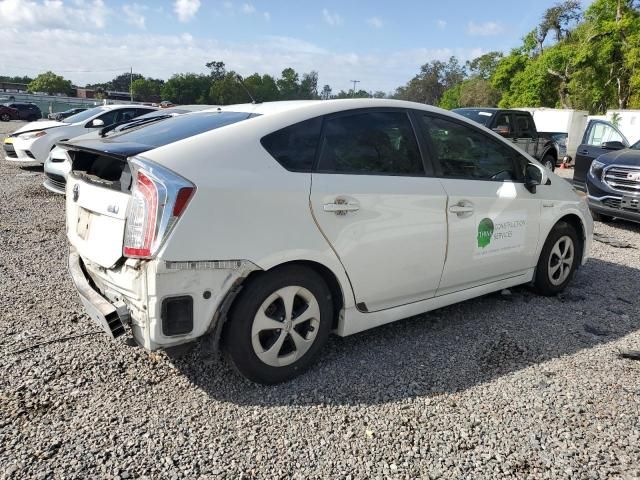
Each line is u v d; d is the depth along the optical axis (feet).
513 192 13.29
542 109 76.84
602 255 20.66
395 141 11.21
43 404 9.06
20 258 17.24
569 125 72.18
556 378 10.57
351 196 10.06
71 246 11.37
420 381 10.30
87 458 7.76
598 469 7.93
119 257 8.72
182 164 8.59
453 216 11.78
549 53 129.29
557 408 9.50
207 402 9.34
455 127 12.50
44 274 15.75
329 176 9.94
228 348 9.27
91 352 10.94
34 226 21.74
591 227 16.16
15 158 36.91
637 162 24.93
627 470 7.92
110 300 9.37
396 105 11.53
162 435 8.38
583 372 10.85
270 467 7.75
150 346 8.50
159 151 8.77
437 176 11.72
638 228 26.58
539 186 14.29
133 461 7.75
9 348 10.97
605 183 26.00
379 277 10.71
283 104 10.99
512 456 8.17
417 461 8.00
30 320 12.40
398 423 8.93
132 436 8.32
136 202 8.42
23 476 7.34
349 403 9.46
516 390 10.07
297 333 10.01
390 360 11.12
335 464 7.88
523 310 14.25
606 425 9.02
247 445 8.23
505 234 13.19
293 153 9.74
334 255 9.91
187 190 8.30
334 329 10.77
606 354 11.71
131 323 8.84
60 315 12.75
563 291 15.89
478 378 10.49
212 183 8.55
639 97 109.40
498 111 38.93
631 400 9.81
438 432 8.71
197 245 8.39
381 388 9.99
